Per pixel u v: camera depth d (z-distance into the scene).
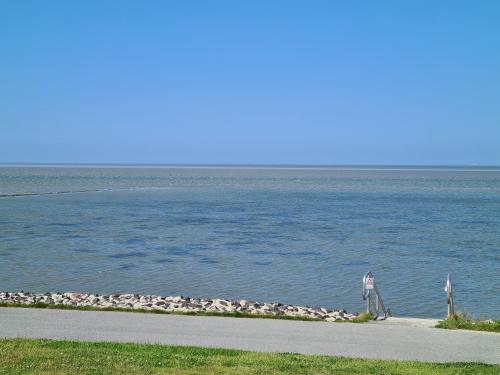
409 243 41.69
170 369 10.10
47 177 166.00
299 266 32.28
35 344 11.77
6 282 27.06
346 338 13.68
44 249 37.03
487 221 57.06
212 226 51.31
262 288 26.50
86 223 52.12
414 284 27.75
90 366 10.10
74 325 14.47
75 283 27.08
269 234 46.31
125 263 32.62
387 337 13.87
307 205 75.75
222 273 30.00
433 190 117.25
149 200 81.06
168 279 28.31
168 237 43.88
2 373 9.55
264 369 10.28
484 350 12.68
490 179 193.00
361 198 90.56
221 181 156.38
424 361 11.62
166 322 15.12
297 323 15.42
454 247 39.84
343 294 25.41
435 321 16.48
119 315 15.96
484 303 24.11
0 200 76.44
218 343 12.87
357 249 38.72
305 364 10.78
